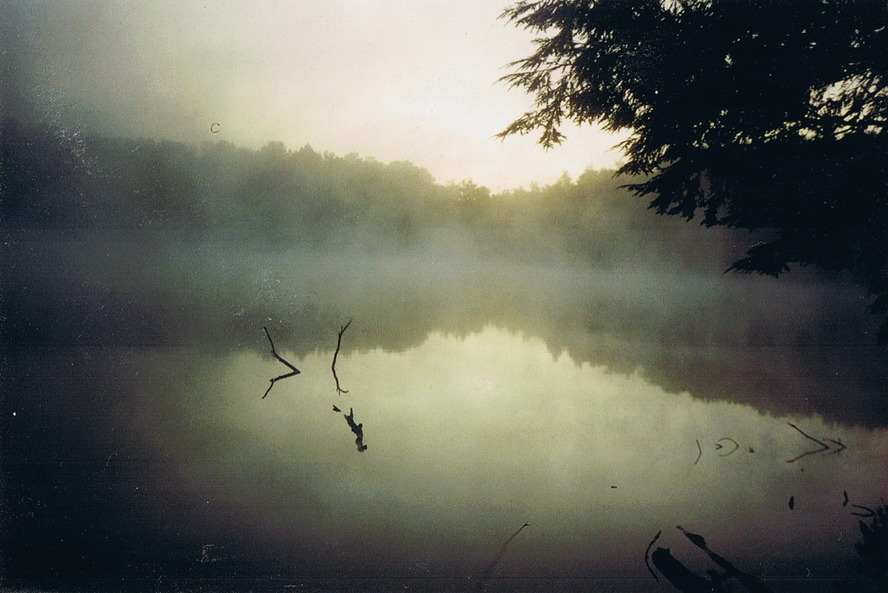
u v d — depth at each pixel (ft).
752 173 21.74
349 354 29.84
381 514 10.87
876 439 15.29
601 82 25.66
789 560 8.83
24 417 17.02
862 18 18.99
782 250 20.61
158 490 12.10
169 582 8.35
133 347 30.25
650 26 23.70
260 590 8.09
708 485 12.25
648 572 8.67
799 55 20.35
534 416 17.97
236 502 11.38
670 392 21.56
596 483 12.39
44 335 32.45
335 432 16.26
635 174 26.76
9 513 10.76
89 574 8.65
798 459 13.83
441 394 20.95
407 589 7.90
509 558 9.22
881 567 8.58
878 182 18.92
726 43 21.44
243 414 17.98
